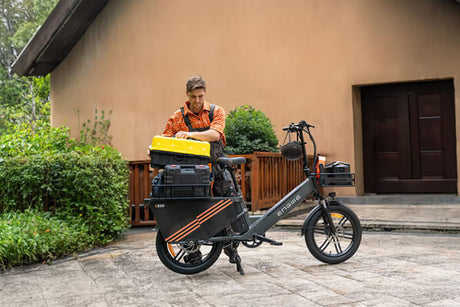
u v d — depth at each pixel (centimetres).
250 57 925
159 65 997
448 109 827
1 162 577
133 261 473
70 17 983
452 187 824
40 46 1005
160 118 995
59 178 562
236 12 935
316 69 876
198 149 383
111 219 594
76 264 468
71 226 539
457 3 748
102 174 593
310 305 312
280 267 425
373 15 838
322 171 440
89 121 1048
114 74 1031
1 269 453
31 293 371
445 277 375
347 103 853
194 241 387
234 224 405
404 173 855
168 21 990
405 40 817
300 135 447
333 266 424
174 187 376
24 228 498
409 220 636
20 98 2731
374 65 837
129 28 1020
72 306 334
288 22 897
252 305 318
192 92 406
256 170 674
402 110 857
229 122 758
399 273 391
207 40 959
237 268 407
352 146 848
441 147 833
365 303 312
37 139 861
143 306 327
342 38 859
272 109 905
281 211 420
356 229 442
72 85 1064
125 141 1020
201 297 342
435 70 800
